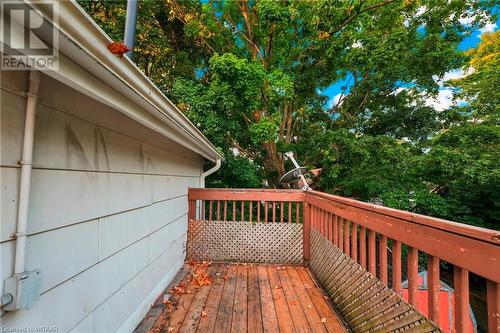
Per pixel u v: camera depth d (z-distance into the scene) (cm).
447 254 115
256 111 630
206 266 360
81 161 147
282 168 754
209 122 524
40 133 117
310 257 354
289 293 276
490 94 695
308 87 695
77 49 87
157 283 263
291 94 579
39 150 117
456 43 699
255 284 300
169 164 307
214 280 311
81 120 148
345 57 670
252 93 530
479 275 98
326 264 285
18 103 105
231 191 385
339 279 245
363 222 202
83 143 149
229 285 296
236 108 561
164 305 248
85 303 148
